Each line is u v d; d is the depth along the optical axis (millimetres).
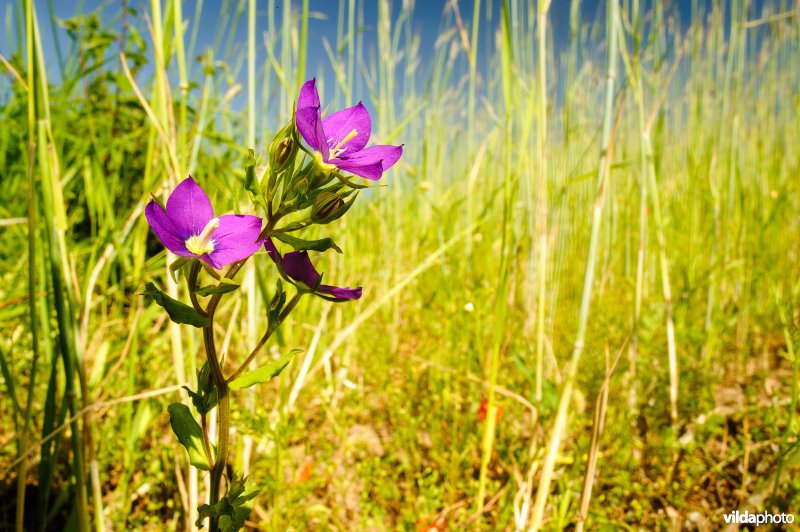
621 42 216
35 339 138
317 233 198
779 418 234
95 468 152
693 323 324
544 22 186
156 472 201
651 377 264
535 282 258
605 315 321
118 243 200
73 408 142
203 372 93
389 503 219
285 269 88
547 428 208
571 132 250
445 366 282
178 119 250
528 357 265
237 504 97
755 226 362
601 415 165
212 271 82
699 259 348
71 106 297
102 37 279
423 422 262
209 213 82
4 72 323
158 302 80
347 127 94
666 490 214
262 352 256
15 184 318
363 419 279
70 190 291
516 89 242
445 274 306
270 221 84
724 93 328
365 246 381
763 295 362
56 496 196
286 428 181
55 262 137
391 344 331
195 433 97
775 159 384
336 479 225
